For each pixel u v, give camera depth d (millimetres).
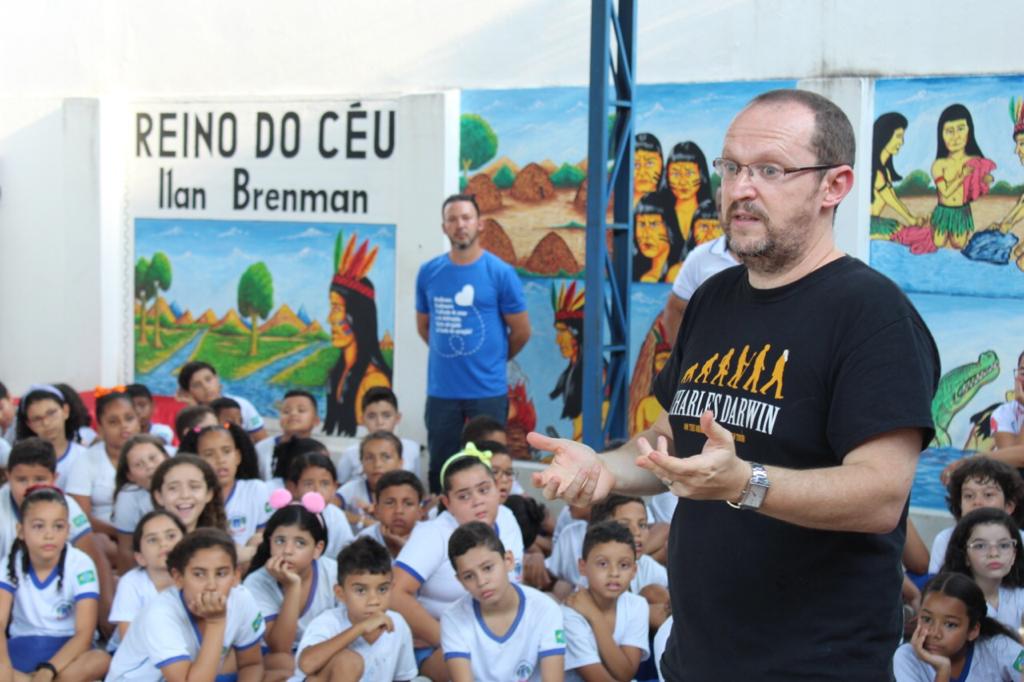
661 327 6918
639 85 6871
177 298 8312
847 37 6430
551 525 6145
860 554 2059
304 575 4859
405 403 7586
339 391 7848
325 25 7758
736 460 1816
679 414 2244
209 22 8109
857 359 1999
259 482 5828
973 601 4062
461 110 7379
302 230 7883
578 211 7086
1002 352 6203
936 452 6348
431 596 4828
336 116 7719
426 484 7523
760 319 2154
